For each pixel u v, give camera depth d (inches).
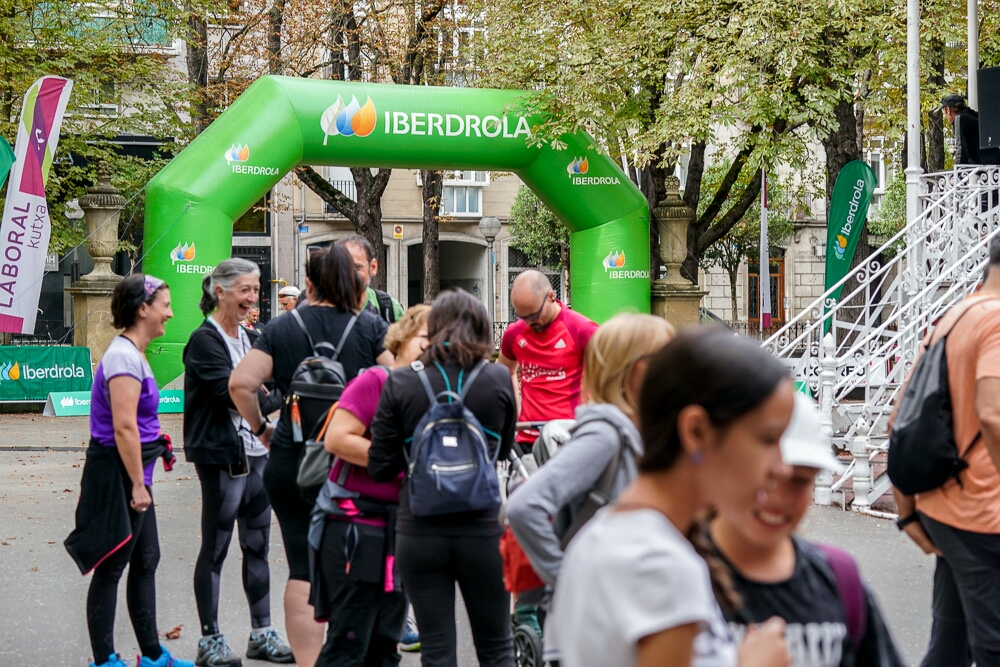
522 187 1502.2
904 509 166.6
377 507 172.9
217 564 223.1
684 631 64.8
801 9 679.7
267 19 960.9
